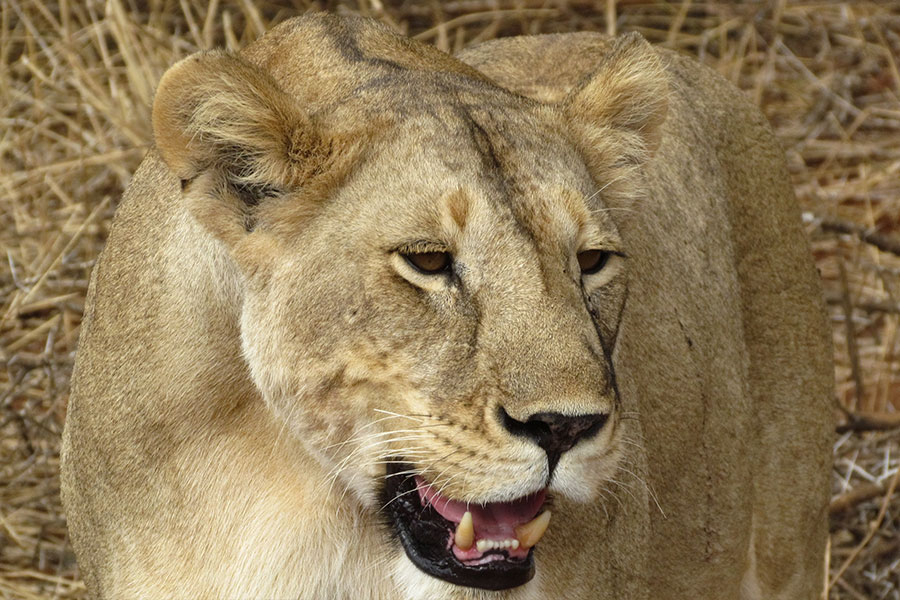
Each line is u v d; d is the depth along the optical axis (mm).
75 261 12070
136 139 12523
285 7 15062
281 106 5465
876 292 13070
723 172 8078
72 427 6359
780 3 16031
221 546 5809
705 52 16031
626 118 6363
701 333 7402
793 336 8336
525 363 5129
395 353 5328
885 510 10445
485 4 15570
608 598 6156
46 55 14039
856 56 16281
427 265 5344
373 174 5480
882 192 14422
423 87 5805
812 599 8656
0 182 12695
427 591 5586
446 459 5234
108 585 6027
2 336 11469
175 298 5824
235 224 5586
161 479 5828
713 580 7719
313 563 5871
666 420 7051
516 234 5309
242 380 5762
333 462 5613
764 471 8211
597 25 15914
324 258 5465
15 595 9625
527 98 6277
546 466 5133
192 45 14250
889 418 10977
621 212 6434
